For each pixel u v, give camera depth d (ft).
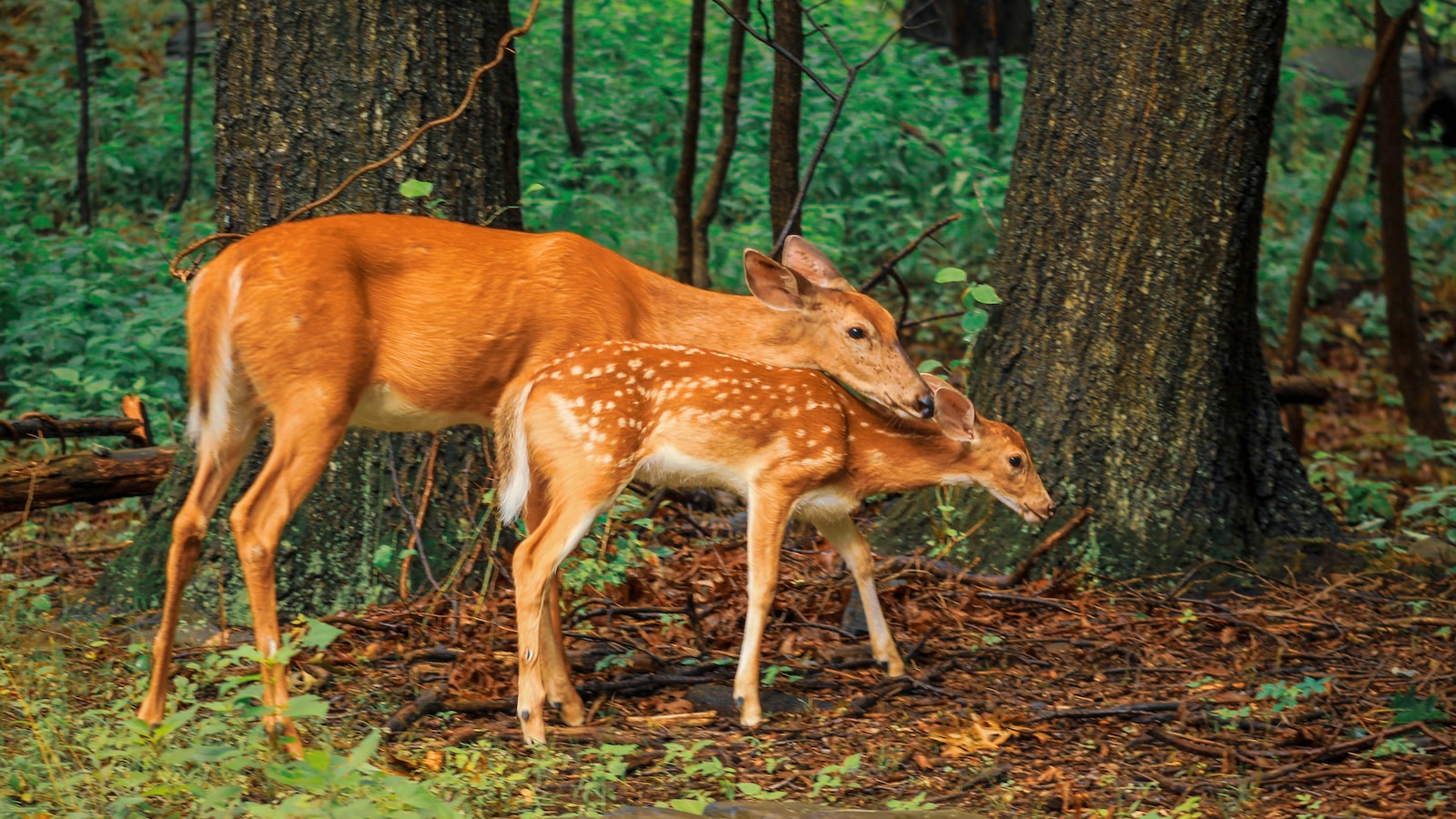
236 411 28.30
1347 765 25.76
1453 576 37.52
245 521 27.12
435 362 28.81
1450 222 83.71
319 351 27.53
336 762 21.50
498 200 38.09
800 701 30.27
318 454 27.78
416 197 35.32
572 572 33.78
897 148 74.18
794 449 29.32
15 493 38.19
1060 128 38.34
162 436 49.75
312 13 36.19
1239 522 37.91
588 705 29.91
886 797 25.18
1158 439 37.55
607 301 30.22
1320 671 31.17
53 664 29.76
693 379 28.99
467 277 28.91
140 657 31.50
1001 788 25.30
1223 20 36.60
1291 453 39.91
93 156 75.15
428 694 29.35
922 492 39.60
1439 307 78.38
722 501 45.19
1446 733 26.96
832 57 80.02
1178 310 37.37
